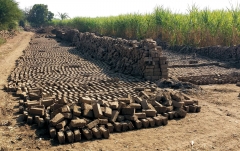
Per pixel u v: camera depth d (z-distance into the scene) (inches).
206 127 244.5
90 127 228.8
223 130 236.2
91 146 209.3
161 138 222.8
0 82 428.8
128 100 266.5
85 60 663.1
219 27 703.1
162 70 429.4
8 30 1585.9
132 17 1059.3
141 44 470.0
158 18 922.7
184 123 257.4
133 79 437.4
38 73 489.4
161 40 905.5
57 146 209.6
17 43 1134.4
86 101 256.1
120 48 545.3
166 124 255.6
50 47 992.9
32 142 215.6
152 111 260.7
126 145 210.4
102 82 415.2
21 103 299.3
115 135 231.3
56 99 309.1
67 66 564.7
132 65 480.4
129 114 252.8
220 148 203.0
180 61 620.7
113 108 252.8
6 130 237.9
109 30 1272.1
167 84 399.5
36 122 251.1
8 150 201.3
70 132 220.2
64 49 927.0
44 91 345.7
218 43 706.8
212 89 380.5
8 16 1382.9
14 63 627.2
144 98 301.3
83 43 880.9
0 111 287.0
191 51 740.0
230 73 477.4
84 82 409.4
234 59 592.1
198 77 451.8
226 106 302.8
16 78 436.1
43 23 3075.8
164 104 284.8
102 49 657.0
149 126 251.1
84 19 1675.7
